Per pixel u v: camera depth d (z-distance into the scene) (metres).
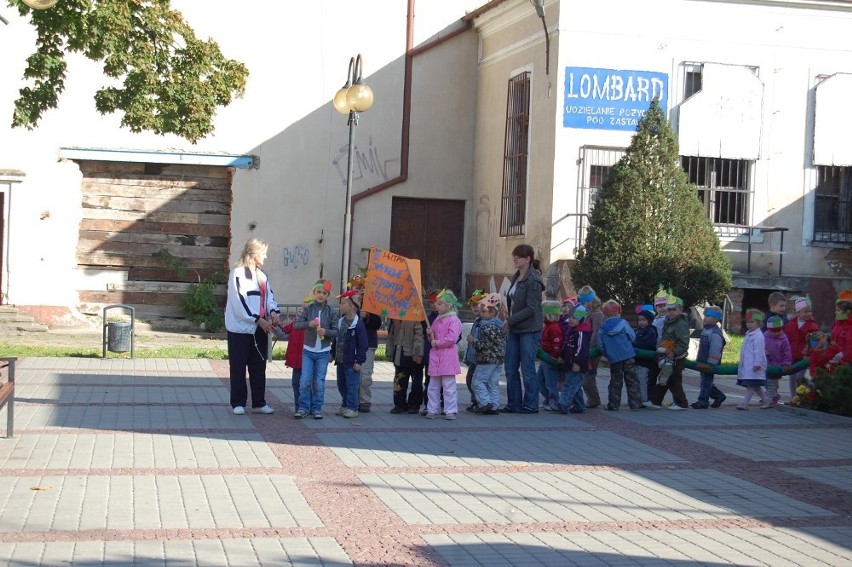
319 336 12.02
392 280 12.17
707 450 10.62
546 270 22.06
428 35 27.20
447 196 27.25
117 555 6.34
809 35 23.17
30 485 8.12
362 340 12.18
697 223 20.38
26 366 16.80
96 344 22.97
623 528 7.30
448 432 11.40
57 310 25.67
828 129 23.28
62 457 9.30
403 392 12.77
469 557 6.50
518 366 13.10
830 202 23.58
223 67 19.03
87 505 7.54
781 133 23.16
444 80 27.22
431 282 27.31
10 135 25.25
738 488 8.74
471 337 13.07
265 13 26.55
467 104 27.31
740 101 22.86
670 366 13.73
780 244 23.14
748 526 7.45
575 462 9.77
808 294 23.11
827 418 12.92
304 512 7.51
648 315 14.20
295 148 26.72
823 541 7.07
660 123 20.59
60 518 7.15
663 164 20.41
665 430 11.91
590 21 22.16
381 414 12.73
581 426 12.09
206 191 26.67
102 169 26.14
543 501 8.08
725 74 22.75
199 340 24.52
